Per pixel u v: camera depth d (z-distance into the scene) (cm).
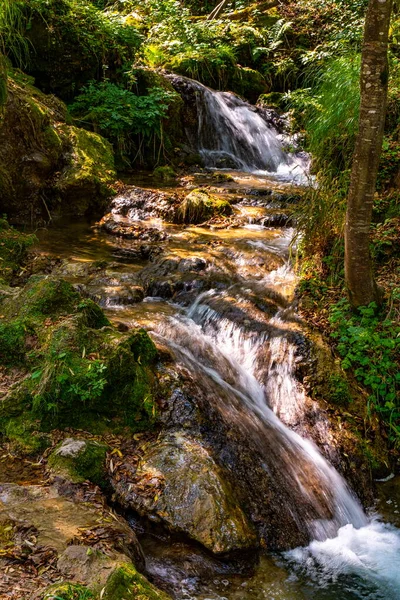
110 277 607
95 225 780
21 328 445
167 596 287
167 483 374
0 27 853
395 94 838
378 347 545
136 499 367
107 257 670
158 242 702
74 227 771
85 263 633
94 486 361
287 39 1548
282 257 651
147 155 1024
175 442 403
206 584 339
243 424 448
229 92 1273
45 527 310
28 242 659
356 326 559
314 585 358
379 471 487
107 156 891
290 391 507
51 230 754
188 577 340
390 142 806
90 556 280
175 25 1437
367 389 535
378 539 416
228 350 535
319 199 636
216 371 495
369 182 523
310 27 1579
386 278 617
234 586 343
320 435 483
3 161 749
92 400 408
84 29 1002
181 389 440
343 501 440
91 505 344
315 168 775
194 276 608
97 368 409
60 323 441
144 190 830
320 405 503
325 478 446
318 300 588
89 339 432
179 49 1345
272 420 479
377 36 482
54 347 420
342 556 390
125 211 805
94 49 1001
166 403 431
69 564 278
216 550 349
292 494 416
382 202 712
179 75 1162
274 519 392
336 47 1310
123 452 398
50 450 388
